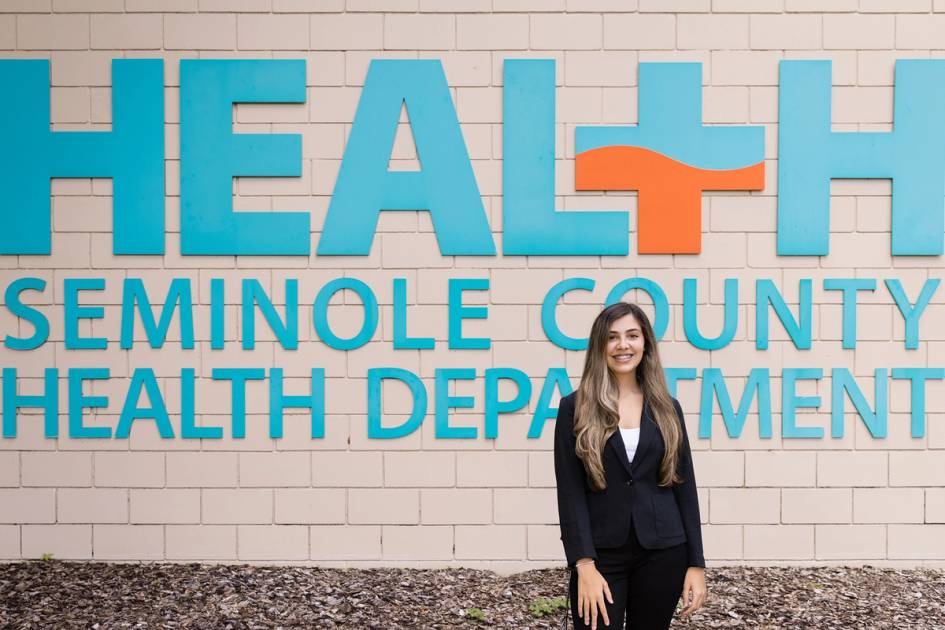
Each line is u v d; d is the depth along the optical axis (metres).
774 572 4.98
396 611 4.42
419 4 5.04
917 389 5.02
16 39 5.03
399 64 5.02
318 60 5.04
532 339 5.05
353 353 5.06
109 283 5.05
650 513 2.92
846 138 5.02
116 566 5.01
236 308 5.06
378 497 5.07
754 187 5.02
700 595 3.00
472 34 5.04
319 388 5.05
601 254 5.04
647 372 3.05
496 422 5.04
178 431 5.07
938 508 5.02
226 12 5.04
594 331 3.04
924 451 5.02
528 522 5.05
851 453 5.03
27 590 4.64
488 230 5.03
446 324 5.06
